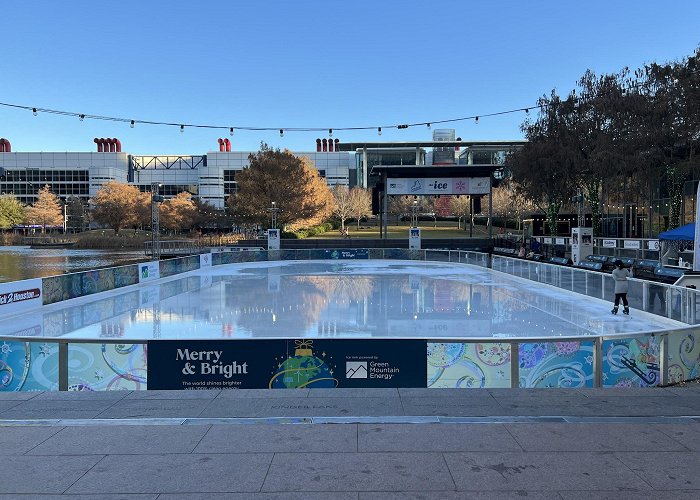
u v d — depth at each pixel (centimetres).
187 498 397
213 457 467
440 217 9475
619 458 461
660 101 3034
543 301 1959
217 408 606
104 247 6869
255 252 4053
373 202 5338
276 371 709
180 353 712
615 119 3312
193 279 2870
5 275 3403
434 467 445
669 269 2202
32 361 723
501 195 7762
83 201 10862
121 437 513
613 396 644
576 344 708
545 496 397
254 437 512
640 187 3869
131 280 2442
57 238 8119
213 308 1845
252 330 1455
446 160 9644
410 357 704
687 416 571
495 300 1998
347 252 4238
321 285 2545
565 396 647
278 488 411
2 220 9162
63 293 1931
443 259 3844
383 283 2625
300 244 5019
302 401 631
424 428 534
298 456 468
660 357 740
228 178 10781
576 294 2006
